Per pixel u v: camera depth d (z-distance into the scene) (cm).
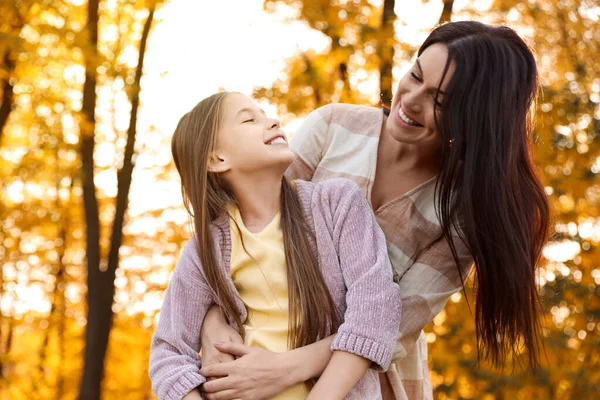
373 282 198
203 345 204
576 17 618
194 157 209
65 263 1032
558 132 601
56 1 688
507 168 206
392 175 230
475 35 209
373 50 596
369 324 194
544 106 588
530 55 214
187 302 209
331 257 204
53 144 739
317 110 240
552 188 598
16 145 809
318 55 647
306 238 204
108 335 823
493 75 205
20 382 1094
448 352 631
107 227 966
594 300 634
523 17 623
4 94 771
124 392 1097
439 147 219
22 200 886
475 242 208
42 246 988
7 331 1120
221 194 212
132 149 820
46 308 1085
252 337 200
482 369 623
